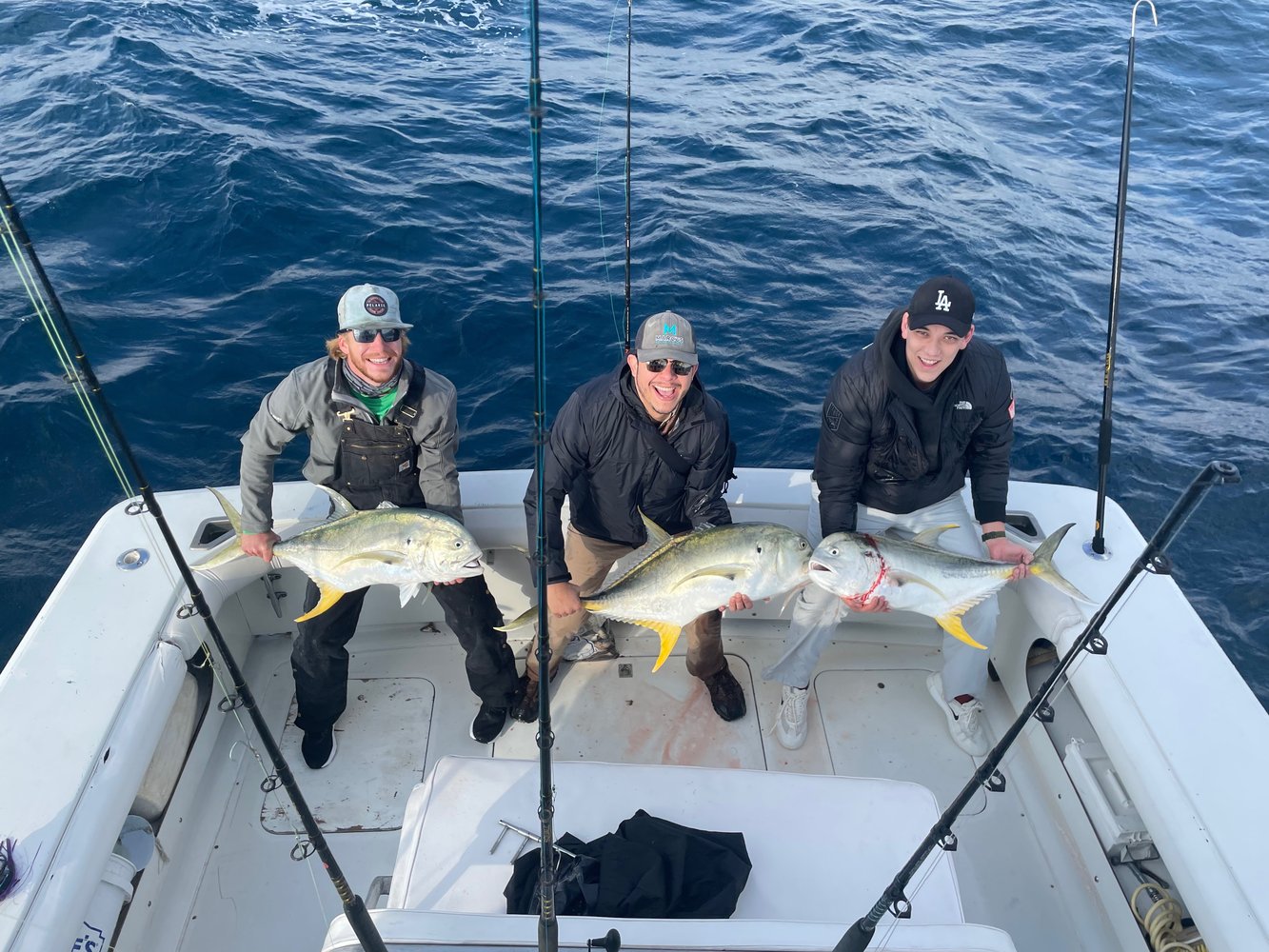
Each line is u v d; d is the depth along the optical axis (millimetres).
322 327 7273
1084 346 7812
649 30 14625
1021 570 3004
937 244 8992
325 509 3748
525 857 2484
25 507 5762
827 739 3742
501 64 12812
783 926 2180
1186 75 13773
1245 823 2582
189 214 8445
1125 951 2955
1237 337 7938
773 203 9531
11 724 2805
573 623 3621
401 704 3877
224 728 3695
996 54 14453
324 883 3227
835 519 3369
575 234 8688
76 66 11484
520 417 6430
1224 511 6180
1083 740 3365
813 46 14281
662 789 2707
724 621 4270
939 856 2537
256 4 14406
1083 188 10547
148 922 3037
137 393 6523
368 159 9805
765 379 6969
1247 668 5195
